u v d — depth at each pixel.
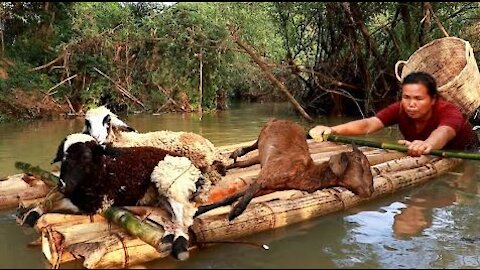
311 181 4.03
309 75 14.68
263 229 4.27
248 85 18.98
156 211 4.00
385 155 6.33
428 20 11.30
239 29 14.80
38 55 14.94
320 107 14.91
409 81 5.82
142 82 15.41
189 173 3.92
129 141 4.96
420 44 11.70
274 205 4.45
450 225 4.48
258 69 16.81
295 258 3.73
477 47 11.59
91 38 14.62
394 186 5.39
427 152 4.73
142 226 3.66
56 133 9.88
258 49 14.93
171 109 15.23
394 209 4.91
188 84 15.39
